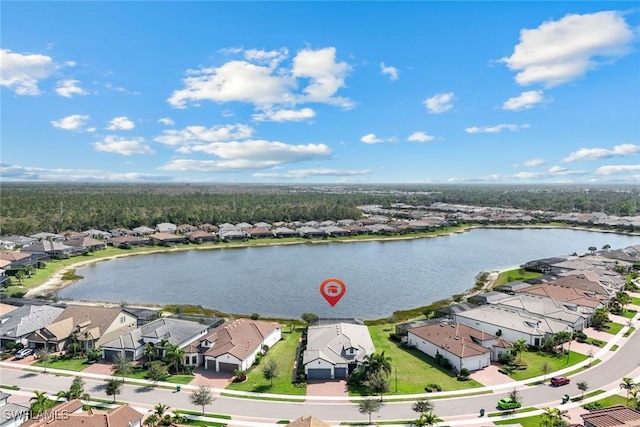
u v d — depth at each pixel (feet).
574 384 224.12
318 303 396.57
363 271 522.47
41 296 405.80
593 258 523.29
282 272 517.96
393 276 497.87
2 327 289.53
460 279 485.15
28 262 506.89
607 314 321.52
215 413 195.42
